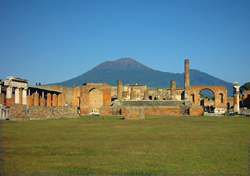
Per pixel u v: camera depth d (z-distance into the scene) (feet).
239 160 46.96
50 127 90.99
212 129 87.71
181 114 177.06
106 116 164.35
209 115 177.58
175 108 173.99
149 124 104.01
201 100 337.52
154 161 46.16
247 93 287.28
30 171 40.96
